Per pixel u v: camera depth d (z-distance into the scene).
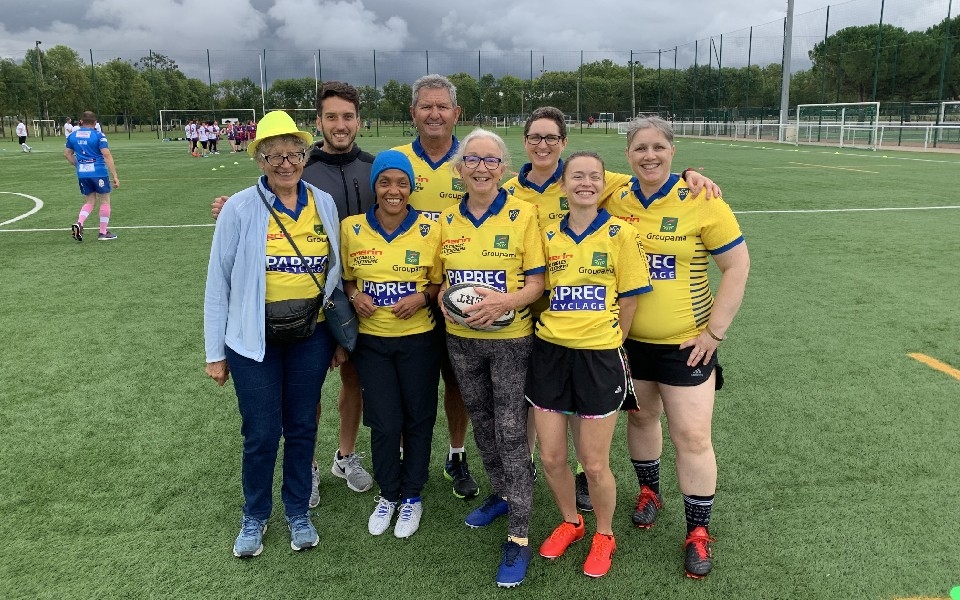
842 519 3.08
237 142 32.56
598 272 2.62
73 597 2.65
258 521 2.98
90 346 5.37
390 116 55.34
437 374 3.13
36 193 14.90
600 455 2.68
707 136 40.31
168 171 20.28
